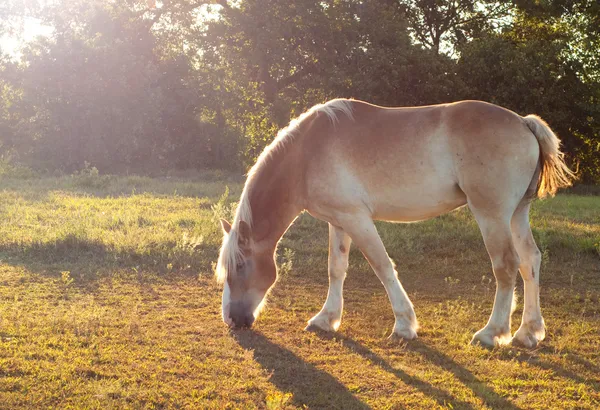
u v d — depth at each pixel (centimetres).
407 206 491
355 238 496
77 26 2183
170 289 627
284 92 2341
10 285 616
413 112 493
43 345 443
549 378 415
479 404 371
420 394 385
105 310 548
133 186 1486
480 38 2175
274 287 654
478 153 464
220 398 370
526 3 2180
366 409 361
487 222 470
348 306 594
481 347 468
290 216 518
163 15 2373
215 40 2294
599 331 520
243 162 2202
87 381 384
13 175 1686
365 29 2158
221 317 542
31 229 852
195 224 922
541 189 491
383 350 469
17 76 2111
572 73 2041
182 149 2217
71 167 2045
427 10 2483
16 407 343
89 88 1992
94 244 775
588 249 815
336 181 490
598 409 365
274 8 2205
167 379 395
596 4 1975
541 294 641
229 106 2255
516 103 2023
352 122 498
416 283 687
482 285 682
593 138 2094
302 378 407
